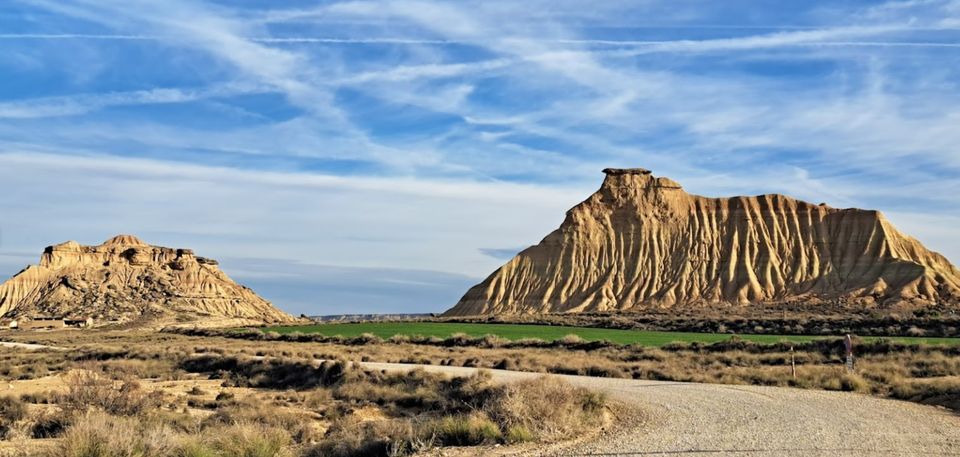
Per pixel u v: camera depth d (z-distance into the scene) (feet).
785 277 479.00
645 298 481.87
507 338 247.50
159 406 98.53
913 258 476.13
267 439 60.34
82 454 52.85
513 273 522.06
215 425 78.28
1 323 618.85
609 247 520.83
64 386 120.98
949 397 79.41
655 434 58.80
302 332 322.75
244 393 128.16
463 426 60.39
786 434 57.41
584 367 133.59
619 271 506.48
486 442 57.62
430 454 54.29
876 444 52.70
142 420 80.59
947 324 221.25
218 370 168.04
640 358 158.61
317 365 143.13
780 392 91.45
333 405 103.35
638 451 51.65
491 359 157.69
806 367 124.98
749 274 480.23
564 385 73.31
